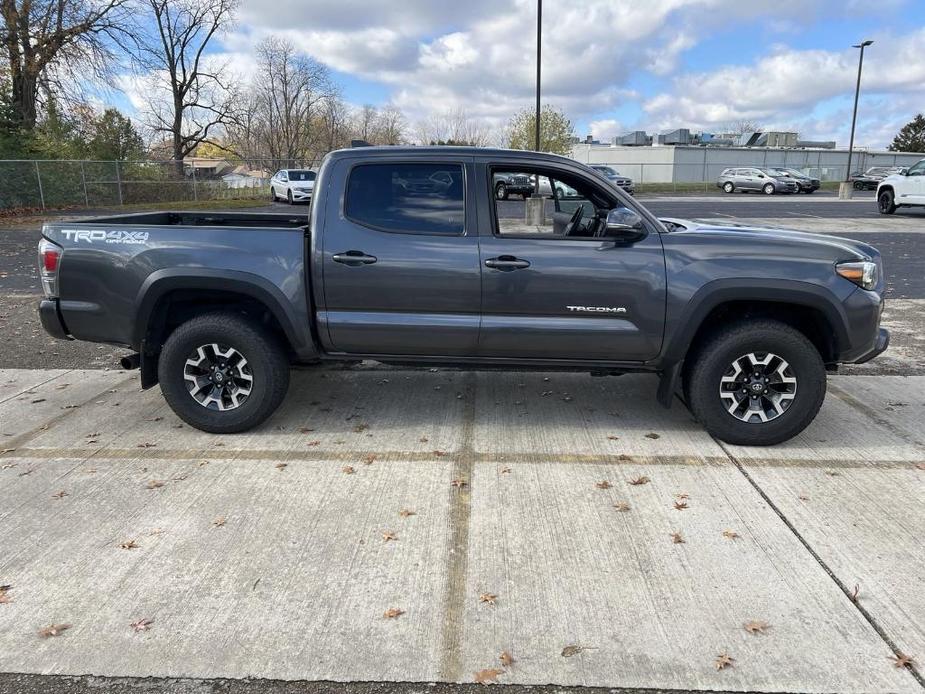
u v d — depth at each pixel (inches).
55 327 176.9
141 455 168.7
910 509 142.5
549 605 112.0
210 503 144.9
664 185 1720.0
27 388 220.2
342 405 204.5
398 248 167.2
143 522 137.2
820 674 97.0
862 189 1728.6
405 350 175.3
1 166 904.3
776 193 1509.6
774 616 109.2
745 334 165.0
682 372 181.5
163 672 97.6
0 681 95.8
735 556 125.6
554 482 154.6
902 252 534.0
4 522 137.3
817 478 156.5
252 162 1614.2
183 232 170.9
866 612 110.2
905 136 3090.6
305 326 172.6
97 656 100.6
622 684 95.6
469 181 167.9
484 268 165.6
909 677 96.4
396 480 155.6
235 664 99.0
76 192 997.8
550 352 171.9
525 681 96.2
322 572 120.6
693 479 156.0
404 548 128.3
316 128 2202.3
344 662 99.5
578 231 182.5
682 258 164.2
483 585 117.3
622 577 119.4
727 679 96.3
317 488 151.6
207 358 177.5
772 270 161.8
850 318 163.0
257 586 116.7
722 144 2352.4
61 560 124.2
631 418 194.2
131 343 176.2
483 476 157.5
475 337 170.4
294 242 169.6
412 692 94.3
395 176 169.2
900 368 242.2
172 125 1574.8
